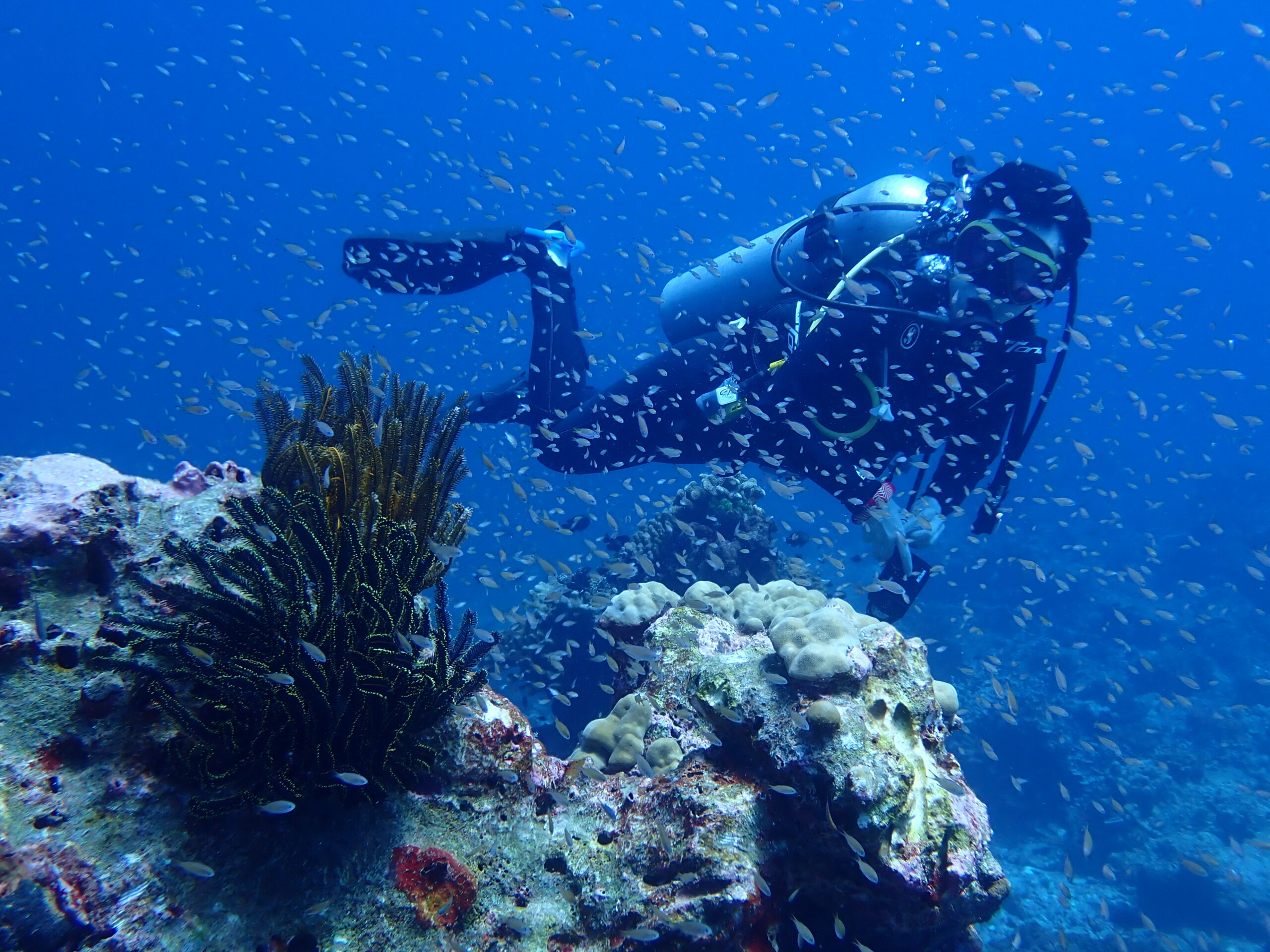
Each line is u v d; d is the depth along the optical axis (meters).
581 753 3.22
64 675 2.15
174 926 1.87
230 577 2.27
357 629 2.27
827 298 5.76
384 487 2.79
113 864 1.88
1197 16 63.50
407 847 2.30
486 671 2.58
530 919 2.40
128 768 2.06
